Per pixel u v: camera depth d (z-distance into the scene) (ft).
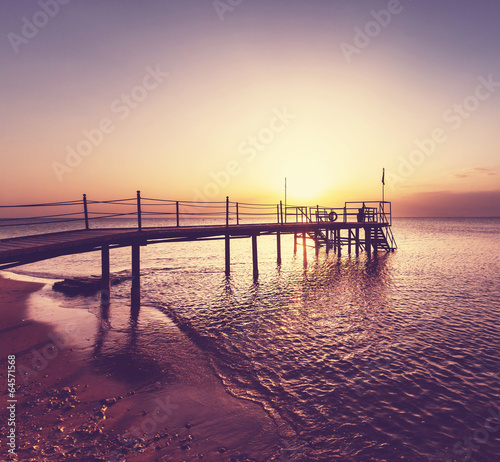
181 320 39.55
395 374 26.27
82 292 54.29
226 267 69.56
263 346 31.83
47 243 30.78
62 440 17.31
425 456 17.13
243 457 16.71
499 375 26.07
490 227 378.94
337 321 39.58
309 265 86.63
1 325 36.63
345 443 18.12
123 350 30.04
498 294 52.95
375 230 108.17
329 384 24.64
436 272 73.92
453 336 34.50
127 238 41.91
